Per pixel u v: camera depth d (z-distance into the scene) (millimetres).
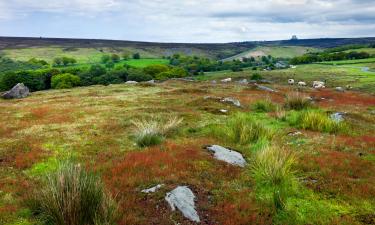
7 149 17297
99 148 17406
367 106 36531
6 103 39562
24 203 10031
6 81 93438
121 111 29562
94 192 8992
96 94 46500
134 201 10039
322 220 9492
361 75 141500
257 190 11305
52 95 48438
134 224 8789
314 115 22156
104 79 111250
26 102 39562
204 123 23875
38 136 20359
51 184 9375
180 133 20172
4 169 14164
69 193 8531
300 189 11523
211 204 10156
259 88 52625
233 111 29500
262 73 177875
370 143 17297
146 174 11992
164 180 11312
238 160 14430
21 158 15477
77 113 28891
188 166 12938
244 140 17500
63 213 8422
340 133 20219
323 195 11125
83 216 8586
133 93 46594
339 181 12141
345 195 11008
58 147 17719
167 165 12945
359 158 14641
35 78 98438
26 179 12828
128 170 12609
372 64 193750
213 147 15711
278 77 153000
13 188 11641
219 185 11523
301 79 141125
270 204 10258
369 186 11625
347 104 38281
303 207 10258
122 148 17234
